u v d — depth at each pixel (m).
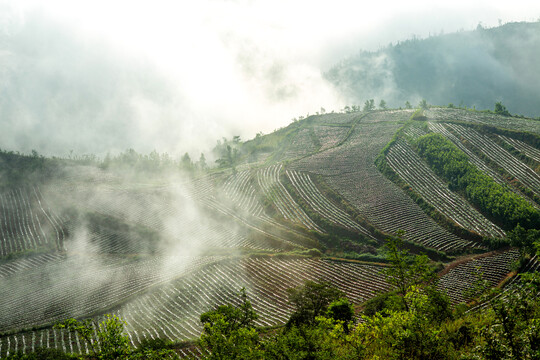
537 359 14.30
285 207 118.88
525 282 17.94
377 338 21.16
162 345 51.94
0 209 137.62
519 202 95.06
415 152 139.12
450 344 19.38
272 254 93.31
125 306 79.31
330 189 123.56
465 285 70.50
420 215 105.69
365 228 102.94
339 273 83.38
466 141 137.50
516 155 123.62
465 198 109.06
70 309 81.81
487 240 89.62
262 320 66.19
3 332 73.88
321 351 19.42
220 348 22.89
